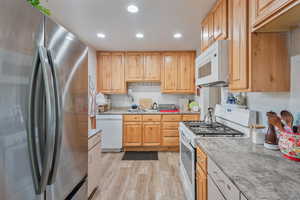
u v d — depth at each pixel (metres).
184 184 2.17
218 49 1.62
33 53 0.77
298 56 1.18
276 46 1.28
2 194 0.64
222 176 0.97
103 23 2.43
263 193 0.69
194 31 2.75
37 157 0.78
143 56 4.02
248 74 1.31
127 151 3.80
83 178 1.36
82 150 1.30
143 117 3.77
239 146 1.33
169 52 4.00
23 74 0.72
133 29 2.66
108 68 4.03
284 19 1.05
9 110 0.66
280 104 1.34
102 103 3.82
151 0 1.83
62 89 1.00
